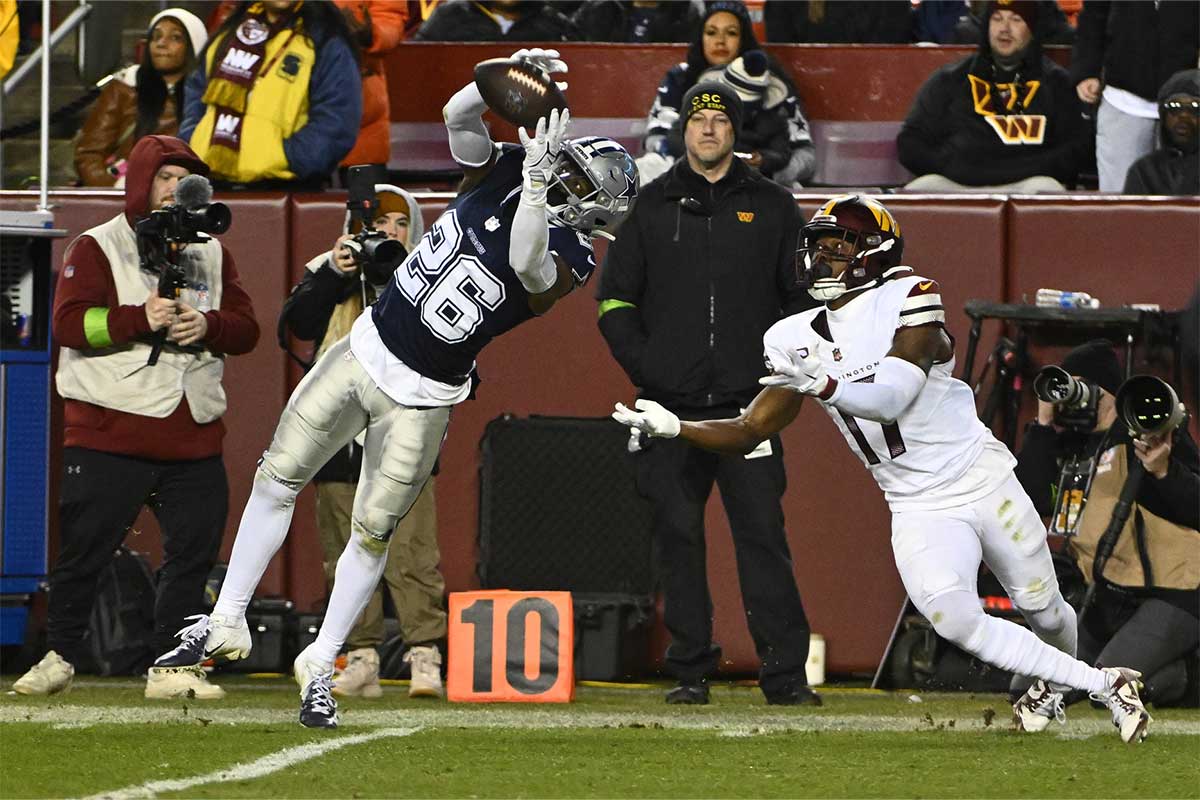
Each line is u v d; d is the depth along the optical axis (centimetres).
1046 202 2909
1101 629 2545
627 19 3638
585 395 2975
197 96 3067
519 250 1786
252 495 1959
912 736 2022
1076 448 2584
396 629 2856
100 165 3400
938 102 3272
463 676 2489
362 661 2567
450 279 1872
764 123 3130
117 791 1497
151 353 2483
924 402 1873
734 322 2502
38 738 1878
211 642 1953
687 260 2509
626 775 1647
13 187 3531
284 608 2845
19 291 2839
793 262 2514
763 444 2491
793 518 2927
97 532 2495
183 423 2512
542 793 1521
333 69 3042
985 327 2905
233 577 1961
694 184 2522
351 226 2548
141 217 2520
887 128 3488
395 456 1914
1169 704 2495
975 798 1516
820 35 3634
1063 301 2828
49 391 2877
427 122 3534
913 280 1869
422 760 1733
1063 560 2564
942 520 1891
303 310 2552
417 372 1898
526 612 2502
